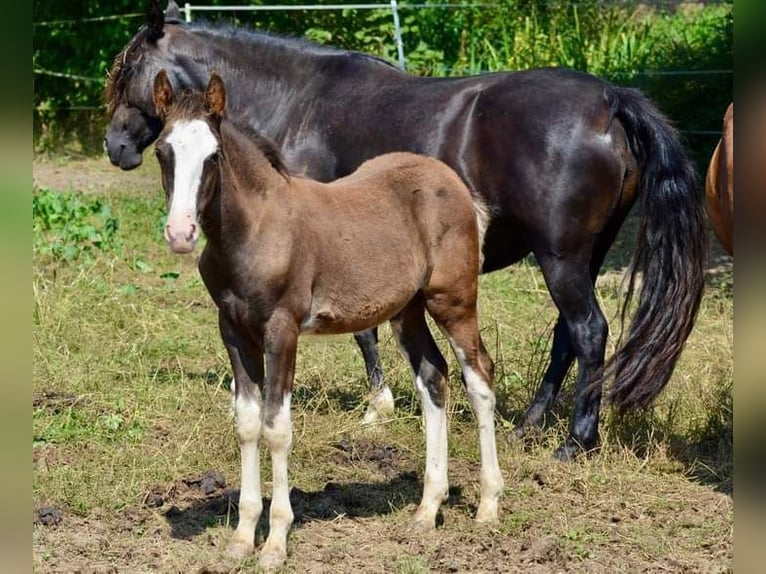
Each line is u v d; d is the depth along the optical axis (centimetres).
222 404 861
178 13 979
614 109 780
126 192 1628
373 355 858
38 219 1331
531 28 1838
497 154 792
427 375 686
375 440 817
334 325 642
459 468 769
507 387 907
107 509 695
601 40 1820
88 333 1014
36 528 663
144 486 726
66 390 895
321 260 627
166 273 1240
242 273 601
